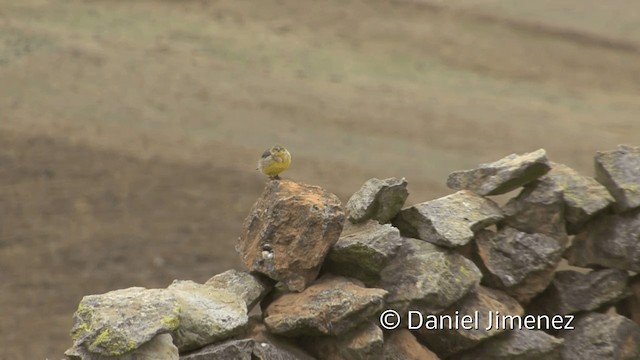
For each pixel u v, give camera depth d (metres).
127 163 50.03
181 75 66.19
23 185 45.69
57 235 40.59
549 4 97.06
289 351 12.04
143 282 36.56
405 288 12.67
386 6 88.12
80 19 73.00
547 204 13.89
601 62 85.06
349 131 61.28
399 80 73.69
